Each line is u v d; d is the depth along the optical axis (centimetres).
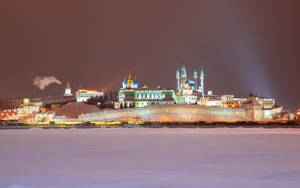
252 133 16850
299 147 10031
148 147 10194
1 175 6053
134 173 6191
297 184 5309
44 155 8538
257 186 5188
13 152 9131
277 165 6962
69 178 5781
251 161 7469
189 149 9650
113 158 7994
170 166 6906
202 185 5259
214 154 8619
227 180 5594
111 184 5338
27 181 5575
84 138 13438
